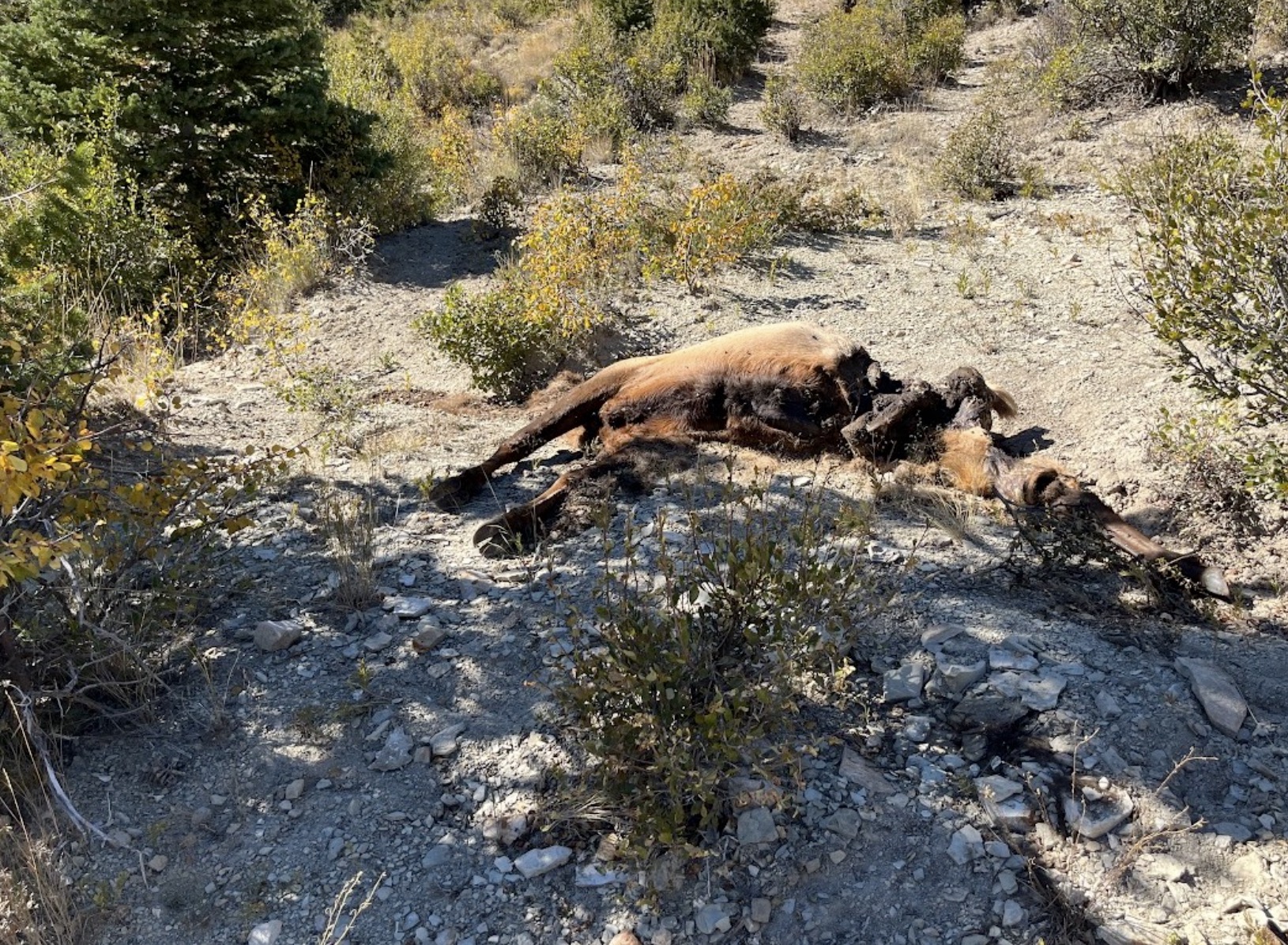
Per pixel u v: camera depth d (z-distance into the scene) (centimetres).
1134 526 469
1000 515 475
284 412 696
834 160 1201
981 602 412
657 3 1747
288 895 321
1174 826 313
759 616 353
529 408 696
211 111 1020
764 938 297
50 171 805
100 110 986
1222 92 1140
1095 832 312
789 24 1977
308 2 1212
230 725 381
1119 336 673
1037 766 333
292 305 913
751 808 323
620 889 310
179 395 715
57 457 356
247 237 1002
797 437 545
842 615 359
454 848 329
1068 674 368
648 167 1205
